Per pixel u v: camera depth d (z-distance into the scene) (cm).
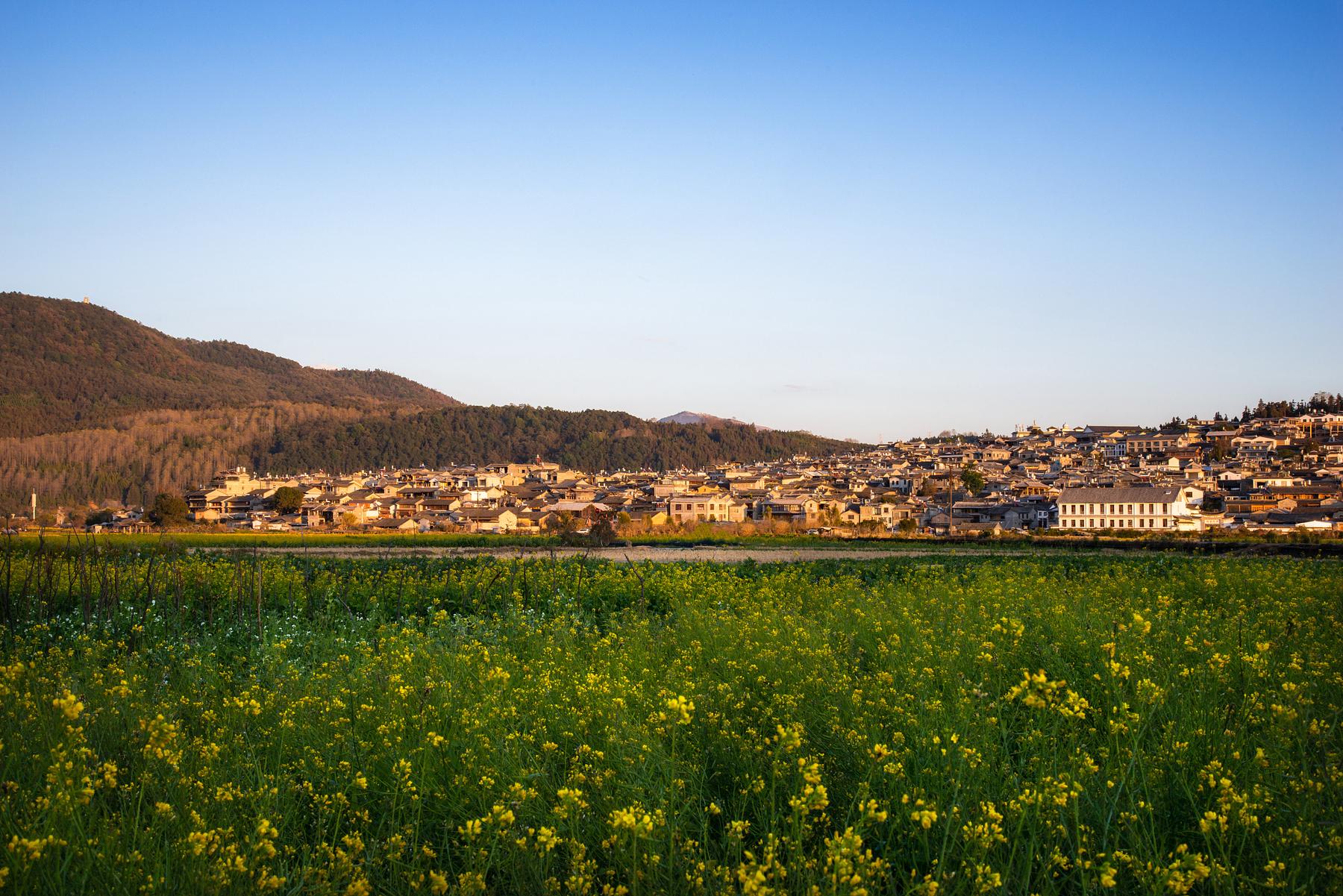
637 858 625
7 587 1984
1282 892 567
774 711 970
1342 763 723
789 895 547
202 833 587
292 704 995
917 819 614
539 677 1109
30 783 710
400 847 647
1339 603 1711
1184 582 2302
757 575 3148
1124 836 670
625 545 6366
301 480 18638
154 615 1831
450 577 2630
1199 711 845
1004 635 1228
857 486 15588
